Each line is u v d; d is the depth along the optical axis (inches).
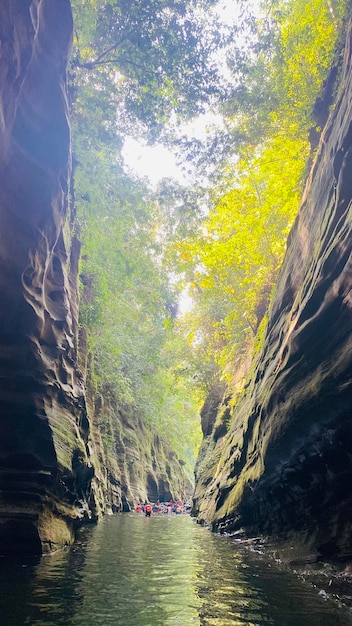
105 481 1133.1
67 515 482.0
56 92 408.2
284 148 671.8
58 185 434.6
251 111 623.2
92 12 515.5
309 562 350.0
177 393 1386.6
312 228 447.5
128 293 1175.6
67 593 273.1
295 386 369.1
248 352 948.6
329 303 318.3
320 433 327.3
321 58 499.5
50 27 386.6
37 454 408.8
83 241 775.7
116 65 576.1
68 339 532.1
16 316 391.2
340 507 330.6
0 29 271.7
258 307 898.7
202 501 991.0
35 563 358.3
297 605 258.1
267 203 760.3
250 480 537.3
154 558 431.5
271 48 581.3
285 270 552.7
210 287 961.5
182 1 514.9
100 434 1186.0
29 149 379.2
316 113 556.4
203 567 386.6
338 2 446.3
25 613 228.2
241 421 752.3
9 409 389.7
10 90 306.5
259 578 338.6
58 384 470.6
